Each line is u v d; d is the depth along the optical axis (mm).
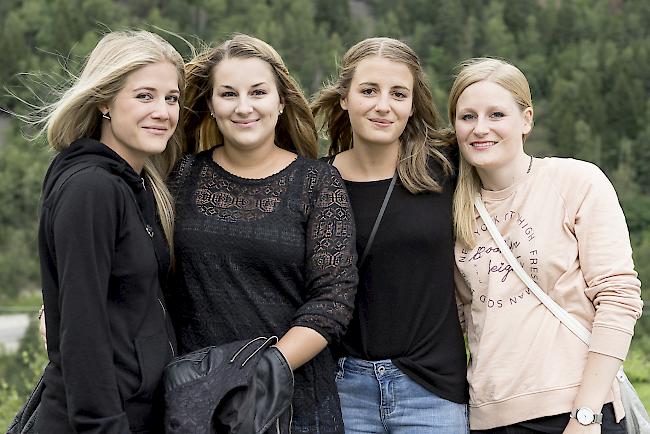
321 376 3412
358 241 3645
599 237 3453
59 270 2928
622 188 55969
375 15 82938
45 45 70625
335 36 68000
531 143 61156
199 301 3379
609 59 69500
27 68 65250
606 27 77000
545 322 3486
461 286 3721
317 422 3369
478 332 3609
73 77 3449
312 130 3830
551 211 3539
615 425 3477
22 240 56344
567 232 3512
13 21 70438
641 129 63125
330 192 3416
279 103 3654
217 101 3512
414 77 3721
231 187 3473
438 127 3891
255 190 3447
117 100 3221
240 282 3344
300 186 3438
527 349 3477
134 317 3082
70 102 3211
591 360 3396
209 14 77000
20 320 45344
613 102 64750
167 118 3273
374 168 3775
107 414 2912
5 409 11070
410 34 76062
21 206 58031
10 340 33625
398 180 3727
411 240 3611
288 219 3385
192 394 3043
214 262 3361
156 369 3107
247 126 3461
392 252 3621
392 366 3611
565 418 3430
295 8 75000
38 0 73375
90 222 2926
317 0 77938
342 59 3834
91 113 3268
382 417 3627
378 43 3695
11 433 3201
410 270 3621
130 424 3055
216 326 3361
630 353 11609
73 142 3254
